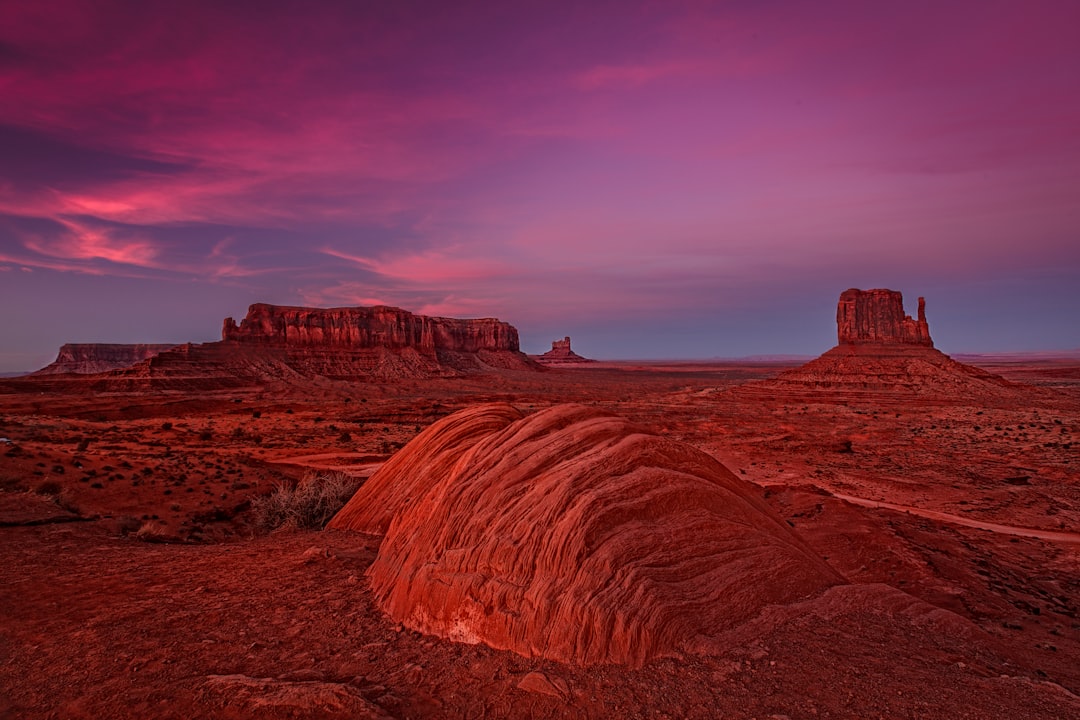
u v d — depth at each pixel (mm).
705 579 7840
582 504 8266
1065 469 36625
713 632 7156
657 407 85438
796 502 25469
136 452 32969
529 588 7738
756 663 6645
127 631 8438
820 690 6137
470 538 8969
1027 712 5820
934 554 18562
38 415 61594
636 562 7672
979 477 36625
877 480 36031
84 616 9078
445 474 13961
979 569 17641
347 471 36281
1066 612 14430
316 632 8328
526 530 8422
